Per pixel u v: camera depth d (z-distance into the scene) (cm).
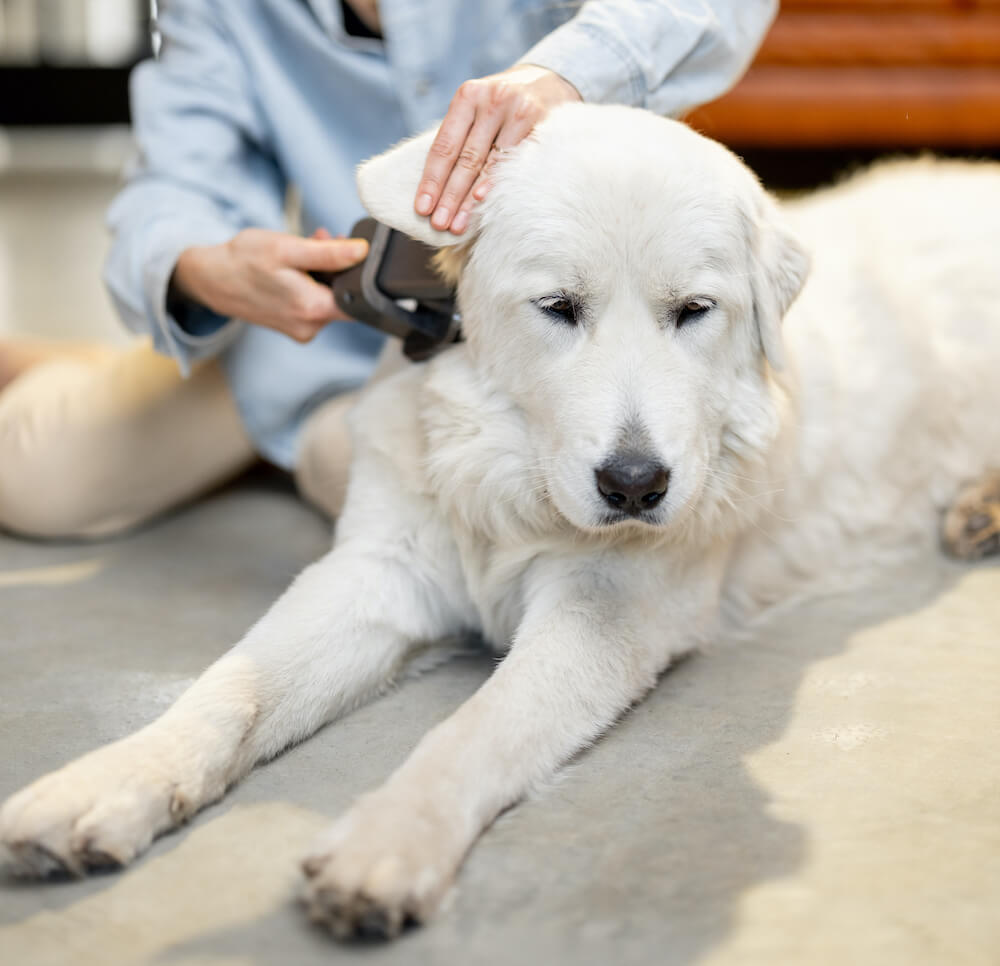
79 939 111
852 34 579
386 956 109
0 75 1118
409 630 175
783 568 213
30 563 229
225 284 194
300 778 146
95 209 780
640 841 130
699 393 160
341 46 224
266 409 238
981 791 140
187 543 242
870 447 223
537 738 145
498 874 124
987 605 205
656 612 172
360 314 183
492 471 169
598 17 186
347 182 234
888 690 170
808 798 140
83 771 127
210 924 114
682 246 154
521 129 164
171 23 243
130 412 235
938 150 600
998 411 245
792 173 629
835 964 108
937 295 246
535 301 158
